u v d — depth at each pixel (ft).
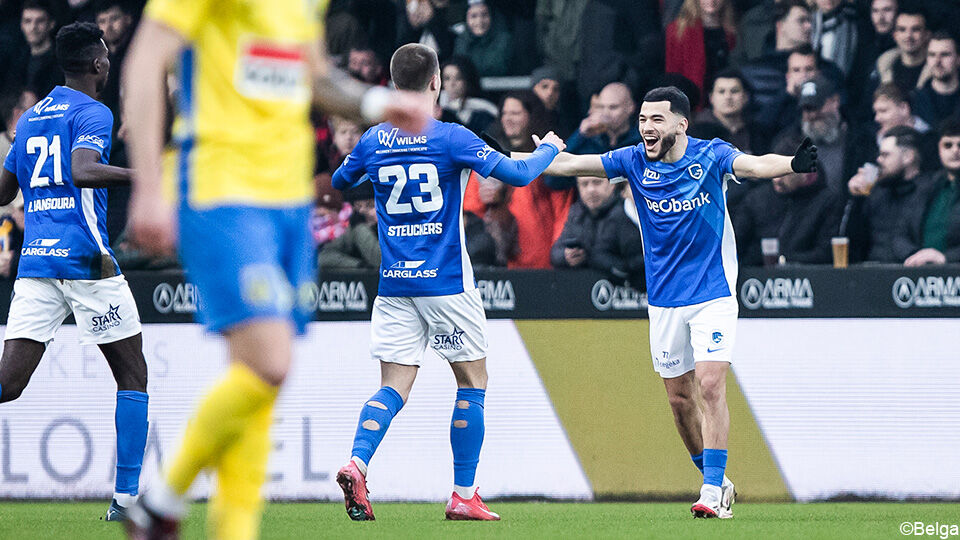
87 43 66.59
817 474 84.33
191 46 33.01
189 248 32.94
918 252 88.94
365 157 67.46
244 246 32.35
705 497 68.54
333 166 94.27
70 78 66.80
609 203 86.84
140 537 33.83
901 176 90.43
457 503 67.67
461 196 66.80
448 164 65.82
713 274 68.74
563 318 85.97
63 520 68.90
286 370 32.76
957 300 83.51
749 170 67.31
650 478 85.15
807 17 96.12
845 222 90.89
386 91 36.60
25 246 66.90
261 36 33.09
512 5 100.01
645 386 85.30
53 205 66.03
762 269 84.94
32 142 66.39
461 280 66.80
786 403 84.69
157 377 86.99
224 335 33.45
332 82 36.68
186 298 86.89
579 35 98.32
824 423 84.43
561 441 85.61
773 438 84.69
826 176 91.25
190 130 32.99
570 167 71.92
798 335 84.69
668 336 70.33
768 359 84.84
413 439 85.81
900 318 84.07
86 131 64.39
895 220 90.63
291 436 86.17
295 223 34.35
